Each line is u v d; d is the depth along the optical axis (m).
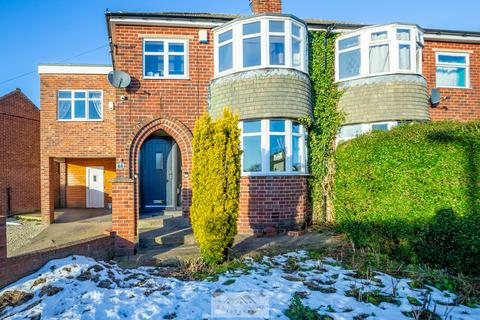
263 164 9.41
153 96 9.96
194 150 6.56
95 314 3.95
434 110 11.80
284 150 9.64
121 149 9.55
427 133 5.61
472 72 12.26
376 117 10.26
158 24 10.06
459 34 11.71
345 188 7.39
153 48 10.39
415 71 10.44
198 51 10.39
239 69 9.66
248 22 9.70
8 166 16.81
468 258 4.93
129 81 9.48
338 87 10.99
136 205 8.84
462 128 5.25
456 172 5.13
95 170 18.36
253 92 9.42
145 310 4.04
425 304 4.04
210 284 4.97
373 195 6.46
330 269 5.65
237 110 9.54
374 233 6.44
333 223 9.69
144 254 7.36
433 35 11.68
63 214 15.52
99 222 12.79
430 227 5.36
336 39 11.16
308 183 10.37
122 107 9.71
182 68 10.64
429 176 5.45
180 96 10.14
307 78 10.09
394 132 6.25
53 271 5.19
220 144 6.14
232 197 6.21
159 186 12.26
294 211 9.52
